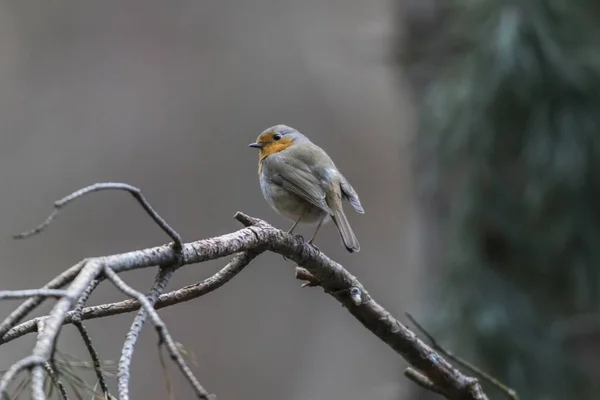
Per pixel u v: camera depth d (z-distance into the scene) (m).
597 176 7.48
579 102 7.46
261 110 17.03
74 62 17.05
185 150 16.39
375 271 16.58
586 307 7.64
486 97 7.50
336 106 17.28
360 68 17.22
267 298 15.76
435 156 8.33
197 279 14.60
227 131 16.70
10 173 15.87
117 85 16.92
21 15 17.06
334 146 17.20
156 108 16.75
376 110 17.27
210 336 15.13
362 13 17.55
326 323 15.88
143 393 13.54
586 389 7.58
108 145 16.31
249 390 15.02
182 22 17.38
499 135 7.64
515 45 7.37
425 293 8.73
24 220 15.42
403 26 9.16
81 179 15.93
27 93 16.75
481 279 7.82
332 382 15.46
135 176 16.02
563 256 7.65
